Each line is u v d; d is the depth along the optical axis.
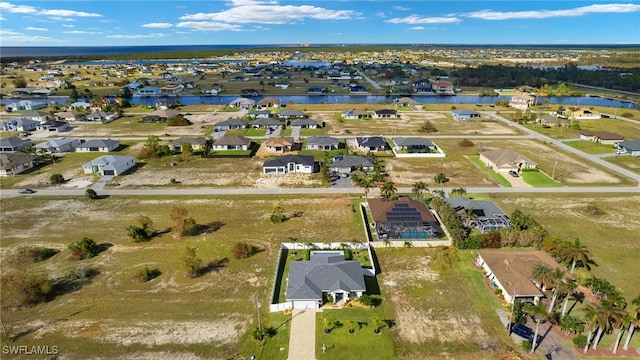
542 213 70.31
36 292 46.88
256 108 169.38
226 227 65.12
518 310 44.09
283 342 40.81
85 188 81.81
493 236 58.53
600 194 78.69
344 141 119.25
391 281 51.25
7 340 40.97
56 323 43.47
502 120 150.00
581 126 137.62
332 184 84.06
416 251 58.38
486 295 48.28
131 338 41.31
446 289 49.53
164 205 73.62
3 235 62.41
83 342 40.78
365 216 69.56
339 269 49.75
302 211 71.06
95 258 56.09
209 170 93.19
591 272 52.62
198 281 50.94
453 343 40.72
